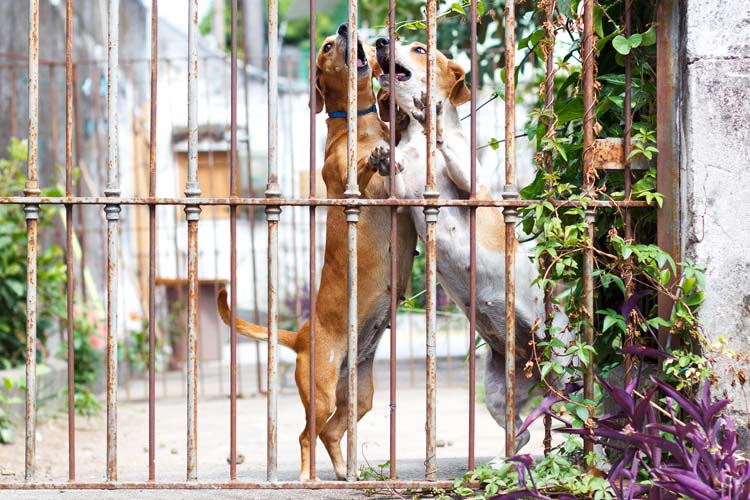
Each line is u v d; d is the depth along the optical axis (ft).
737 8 11.60
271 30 11.78
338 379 14.73
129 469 18.61
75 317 28.17
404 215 14.61
